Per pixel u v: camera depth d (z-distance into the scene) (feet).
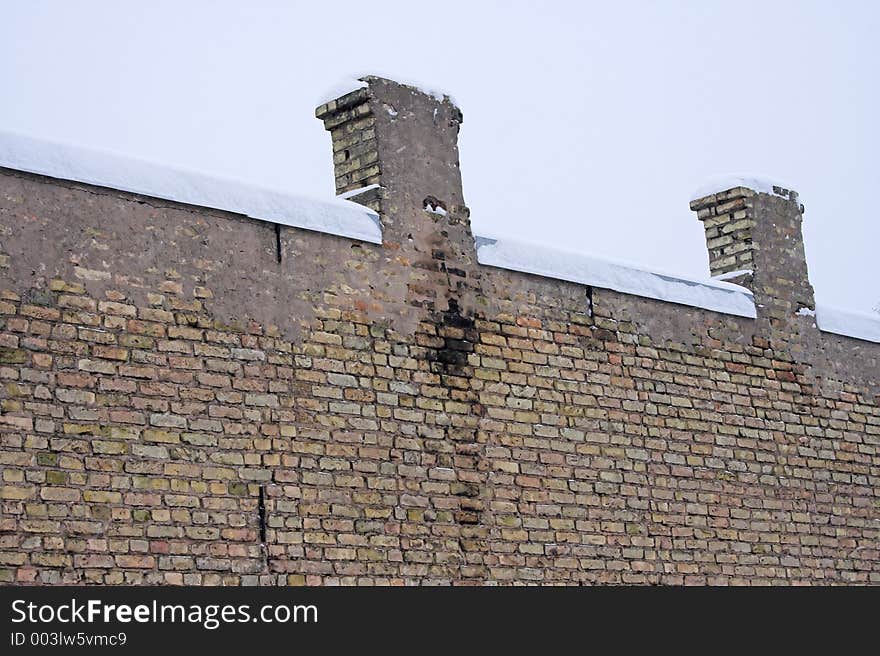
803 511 68.18
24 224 48.75
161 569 49.19
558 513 59.72
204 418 51.16
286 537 52.13
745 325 68.74
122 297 50.29
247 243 53.72
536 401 60.29
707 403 66.08
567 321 62.28
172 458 50.14
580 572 59.72
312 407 53.88
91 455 48.47
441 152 60.64
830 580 68.23
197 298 51.98
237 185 53.98
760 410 68.08
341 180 59.77
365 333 56.03
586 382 62.13
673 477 63.93
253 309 53.26
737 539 65.36
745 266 70.44
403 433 56.03
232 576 50.62
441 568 55.72
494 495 57.98
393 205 58.34
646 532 62.28
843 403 71.51
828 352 71.72
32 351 48.11
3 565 46.37
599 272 63.82
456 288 59.21
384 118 59.21
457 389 58.08
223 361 52.06
